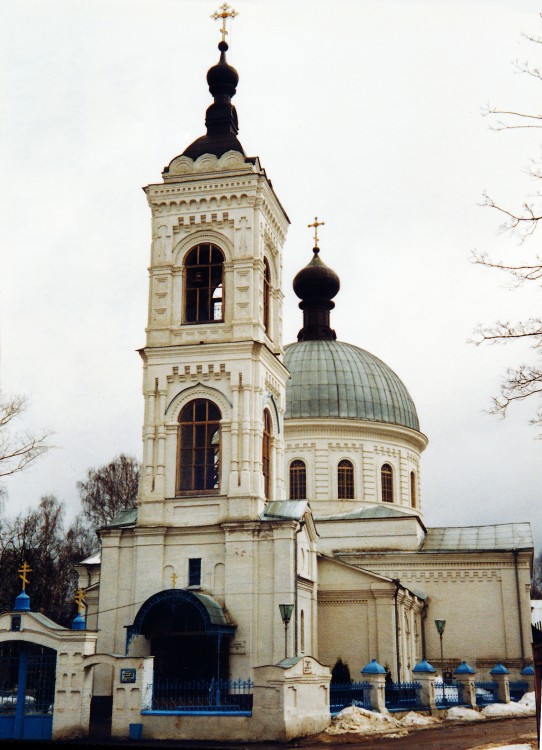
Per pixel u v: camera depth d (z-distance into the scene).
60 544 84.06
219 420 50.66
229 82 57.38
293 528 47.53
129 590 49.28
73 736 36.56
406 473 72.19
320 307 79.12
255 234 52.56
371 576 56.03
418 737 37.06
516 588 61.97
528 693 55.41
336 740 35.81
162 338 52.03
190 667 46.72
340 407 70.31
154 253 53.50
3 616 38.12
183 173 53.94
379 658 54.56
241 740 34.91
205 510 49.16
